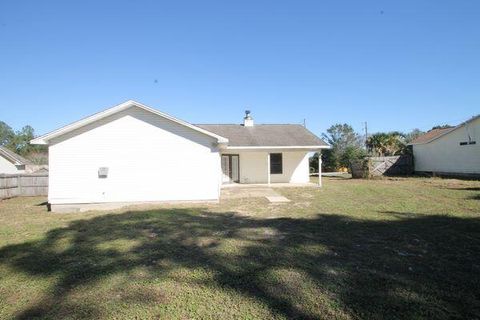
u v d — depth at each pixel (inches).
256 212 476.4
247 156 942.4
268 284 207.6
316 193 690.2
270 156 956.6
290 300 185.5
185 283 212.8
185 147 583.2
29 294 202.8
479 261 241.6
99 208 561.0
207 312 174.9
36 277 230.1
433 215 415.2
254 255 266.8
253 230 357.1
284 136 954.7
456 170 1050.1
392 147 1485.0
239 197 646.5
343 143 2048.5
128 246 303.0
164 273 231.5
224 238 324.8
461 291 191.5
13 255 283.7
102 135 565.6
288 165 962.1
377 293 190.9
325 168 1780.3
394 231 336.5
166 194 578.2
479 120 957.2
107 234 353.4
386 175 1219.9
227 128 1027.3
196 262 253.3
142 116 573.6
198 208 522.3
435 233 323.6
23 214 512.1
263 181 943.0
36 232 371.6
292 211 476.1
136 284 213.0
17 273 239.1
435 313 167.3
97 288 207.9
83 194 559.8
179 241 317.7
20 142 2817.4
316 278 214.8
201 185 584.7
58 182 556.4
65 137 559.8
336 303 180.1
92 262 258.7
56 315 175.2
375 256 256.8
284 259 254.2
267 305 180.5
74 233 362.3
